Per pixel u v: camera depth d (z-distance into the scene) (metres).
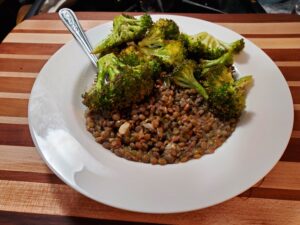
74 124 0.24
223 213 0.20
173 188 0.20
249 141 0.23
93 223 0.20
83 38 0.31
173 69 0.28
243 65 0.28
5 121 0.27
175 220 0.20
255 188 0.21
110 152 0.23
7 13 0.53
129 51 0.29
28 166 0.24
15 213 0.21
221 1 0.46
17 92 0.29
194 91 0.27
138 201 0.19
